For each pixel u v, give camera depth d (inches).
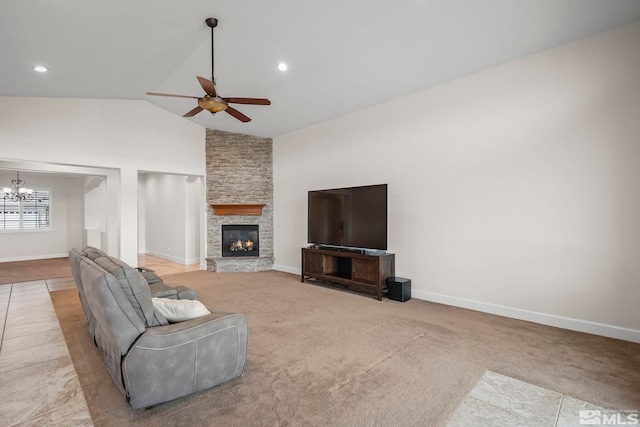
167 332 80.2
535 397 85.0
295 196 257.8
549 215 137.3
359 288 204.4
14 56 145.4
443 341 121.0
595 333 126.5
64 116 205.2
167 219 342.0
